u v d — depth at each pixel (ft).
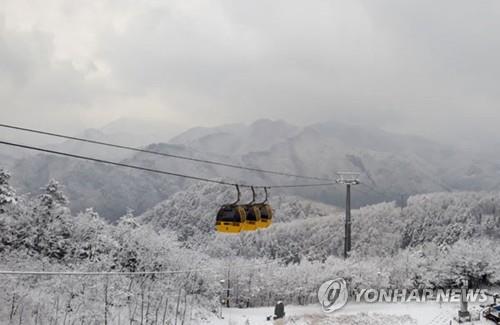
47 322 107.24
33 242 147.64
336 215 474.49
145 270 156.87
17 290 110.22
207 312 148.87
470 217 430.20
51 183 164.76
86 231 160.86
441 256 228.84
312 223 444.14
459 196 476.54
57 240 152.35
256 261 202.08
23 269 128.36
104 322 116.67
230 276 187.21
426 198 491.31
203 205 546.26
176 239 177.68
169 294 145.07
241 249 362.74
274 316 136.87
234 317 147.13
